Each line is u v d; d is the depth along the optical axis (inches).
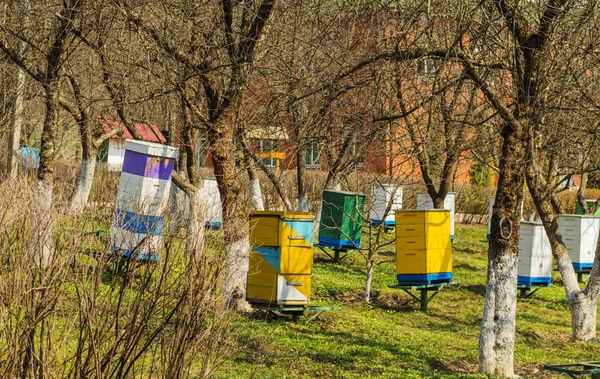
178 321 304.0
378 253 1084.5
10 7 685.9
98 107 746.2
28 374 282.8
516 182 508.4
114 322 297.4
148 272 329.1
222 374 428.1
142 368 306.7
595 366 451.2
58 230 304.7
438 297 835.4
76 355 285.0
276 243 592.1
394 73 530.9
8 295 275.0
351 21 589.3
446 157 796.6
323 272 901.8
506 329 504.7
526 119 509.0
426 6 508.1
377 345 567.8
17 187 361.1
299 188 946.7
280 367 468.4
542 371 540.4
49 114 644.1
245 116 642.8
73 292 330.3
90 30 629.9
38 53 750.5
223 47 575.5
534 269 883.4
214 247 357.4
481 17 526.0
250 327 546.9
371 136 555.8
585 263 1029.2
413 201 1240.2
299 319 624.1
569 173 779.4
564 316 800.3
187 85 608.4
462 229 1385.3
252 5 584.4
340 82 574.9
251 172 876.0
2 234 289.1
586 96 549.0
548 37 515.5
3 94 833.5
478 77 506.0
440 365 531.2
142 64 589.3
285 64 611.8
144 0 557.3
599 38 547.2
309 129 607.8
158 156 575.2
